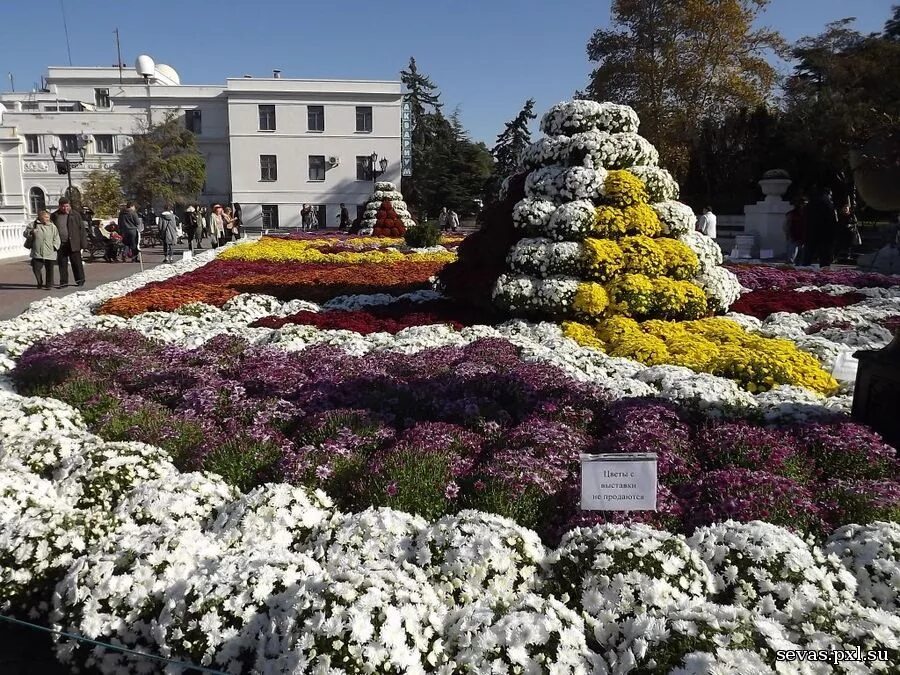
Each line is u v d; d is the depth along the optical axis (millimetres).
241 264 15891
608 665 2359
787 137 27516
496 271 8602
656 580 2611
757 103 34375
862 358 4430
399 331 8031
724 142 29875
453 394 5105
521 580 2814
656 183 8562
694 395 4867
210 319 8766
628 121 8992
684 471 3898
